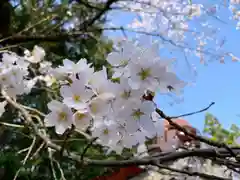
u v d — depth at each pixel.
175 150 0.58
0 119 0.90
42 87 0.89
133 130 0.46
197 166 0.68
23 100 1.05
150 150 0.66
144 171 0.82
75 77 0.46
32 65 0.86
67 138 0.51
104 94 0.44
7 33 1.25
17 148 1.01
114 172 0.95
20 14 1.32
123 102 0.45
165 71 0.44
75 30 1.39
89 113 0.44
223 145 0.51
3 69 0.69
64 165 0.95
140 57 0.44
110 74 0.53
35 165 0.89
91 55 1.33
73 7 1.44
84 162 0.56
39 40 1.29
